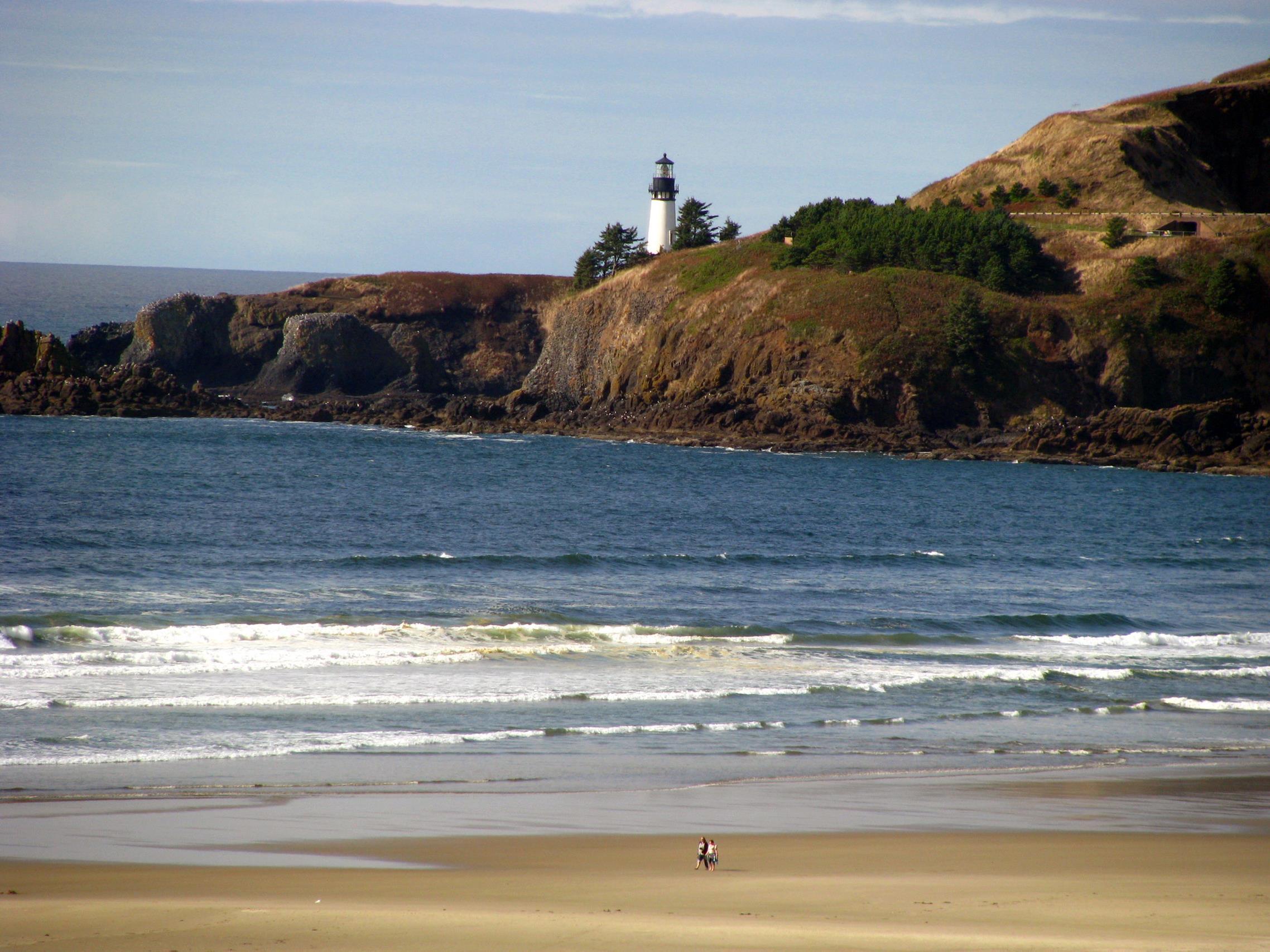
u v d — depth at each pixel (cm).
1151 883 5334
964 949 4194
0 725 8631
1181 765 8506
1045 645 14000
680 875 5494
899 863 5769
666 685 10975
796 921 4631
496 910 4806
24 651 11481
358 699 9888
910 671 11988
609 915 4709
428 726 9181
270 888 5153
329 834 6247
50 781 7281
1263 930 4519
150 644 12000
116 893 5028
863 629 14525
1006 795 7425
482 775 7750
